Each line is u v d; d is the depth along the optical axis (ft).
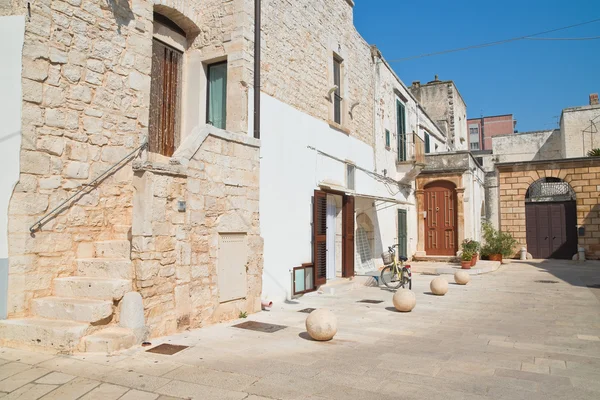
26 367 14.32
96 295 17.69
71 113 20.20
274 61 31.65
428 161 66.39
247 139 25.40
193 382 13.62
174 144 28.48
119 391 12.73
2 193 17.61
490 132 183.93
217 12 29.12
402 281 38.45
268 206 30.09
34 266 18.12
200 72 29.30
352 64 45.62
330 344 19.03
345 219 41.50
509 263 65.77
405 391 13.44
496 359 17.22
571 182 68.49
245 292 24.81
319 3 38.78
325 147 38.91
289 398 12.63
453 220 64.54
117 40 22.81
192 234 21.06
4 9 18.48
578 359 17.42
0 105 18.13
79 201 20.38
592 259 66.49
